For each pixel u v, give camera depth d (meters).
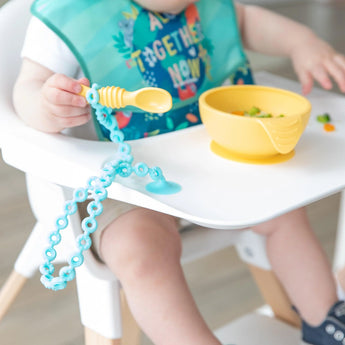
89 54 0.84
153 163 0.72
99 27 0.86
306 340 0.94
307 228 0.94
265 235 0.95
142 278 0.77
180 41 0.94
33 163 0.73
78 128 0.88
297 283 0.92
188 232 0.90
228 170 0.71
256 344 1.01
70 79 0.69
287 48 1.04
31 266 0.98
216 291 1.35
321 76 0.97
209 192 0.66
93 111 0.84
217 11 1.01
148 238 0.78
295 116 0.69
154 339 0.78
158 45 0.91
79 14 0.84
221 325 1.24
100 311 0.83
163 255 0.78
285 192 0.66
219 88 0.82
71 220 0.77
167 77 0.92
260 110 0.83
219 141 0.74
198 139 0.79
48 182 0.78
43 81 0.82
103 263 0.81
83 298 0.84
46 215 0.81
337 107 0.92
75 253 0.62
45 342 1.18
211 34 0.99
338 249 1.26
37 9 0.83
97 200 0.63
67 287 1.36
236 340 1.02
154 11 0.92
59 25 0.82
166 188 0.66
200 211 0.62
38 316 1.26
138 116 0.89
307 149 0.77
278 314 1.08
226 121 0.71
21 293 1.33
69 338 1.19
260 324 1.07
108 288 0.81
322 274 0.92
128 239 0.78
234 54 1.02
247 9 1.10
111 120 0.65
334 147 0.78
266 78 1.06
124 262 0.77
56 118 0.72
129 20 0.89
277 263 0.94
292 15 3.53
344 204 1.23
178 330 0.76
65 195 0.76
